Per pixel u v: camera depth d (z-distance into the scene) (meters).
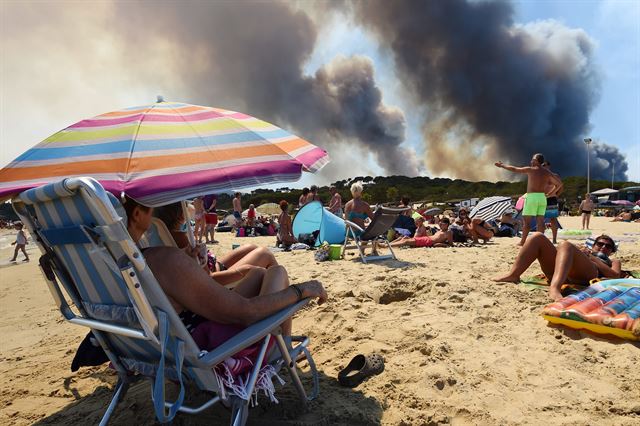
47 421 2.57
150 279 1.69
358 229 7.12
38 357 3.67
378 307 4.05
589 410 2.23
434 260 6.72
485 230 9.59
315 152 2.39
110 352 2.14
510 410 2.28
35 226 1.95
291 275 5.91
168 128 2.12
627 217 21.48
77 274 1.94
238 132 2.21
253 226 16.69
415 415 2.29
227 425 2.31
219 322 2.00
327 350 3.28
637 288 3.40
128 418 2.48
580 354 2.80
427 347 3.02
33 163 2.04
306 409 2.39
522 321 3.45
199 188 1.80
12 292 7.34
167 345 1.82
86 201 1.57
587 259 4.03
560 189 8.16
